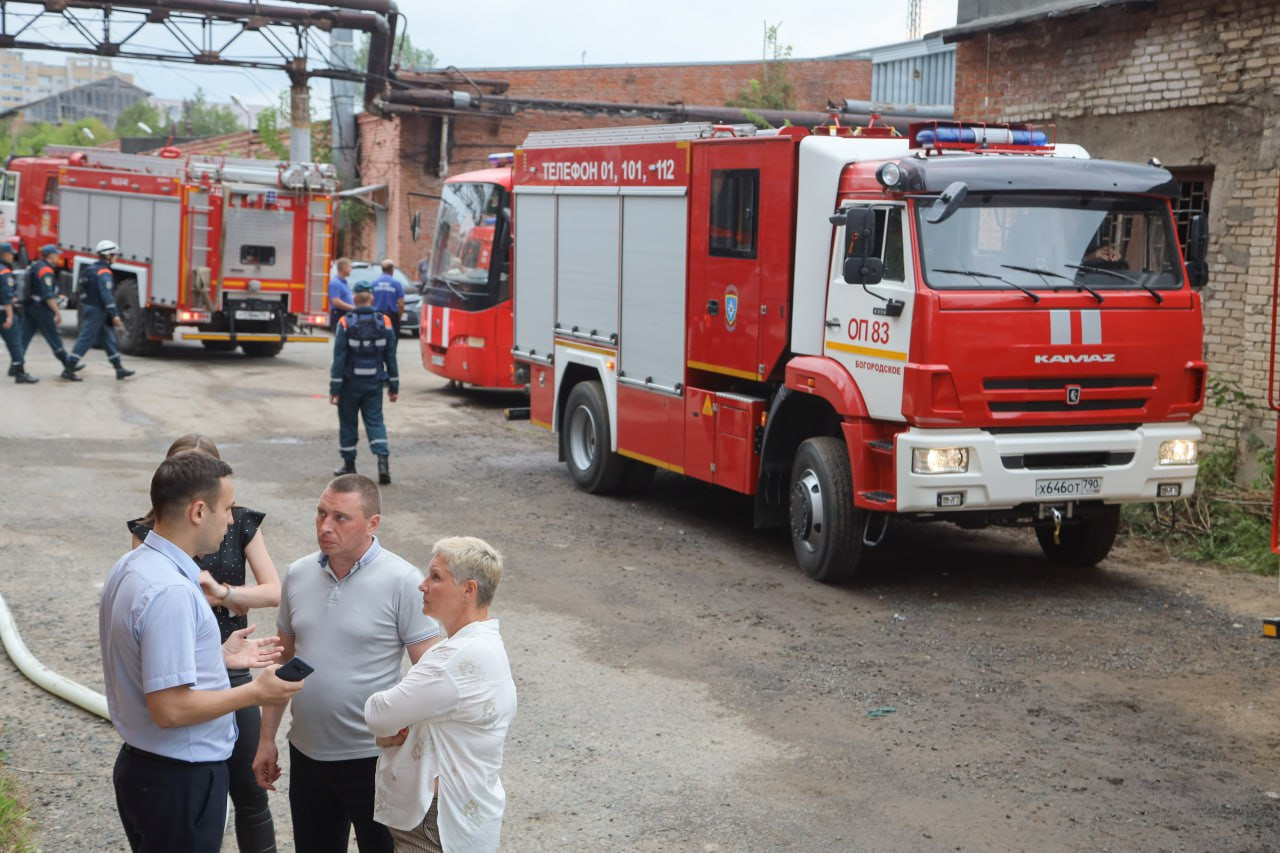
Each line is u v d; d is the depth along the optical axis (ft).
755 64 122.83
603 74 121.49
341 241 125.49
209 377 68.33
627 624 28.63
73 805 18.78
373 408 43.21
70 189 81.20
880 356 29.71
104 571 31.27
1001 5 49.60
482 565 13.21
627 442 40.42
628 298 39.93
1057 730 22.62
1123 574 33.30
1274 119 38.58
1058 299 29.09
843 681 25.07
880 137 34.50
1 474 42.34
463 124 114.42
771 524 34.58
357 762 14.48
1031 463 29.71
